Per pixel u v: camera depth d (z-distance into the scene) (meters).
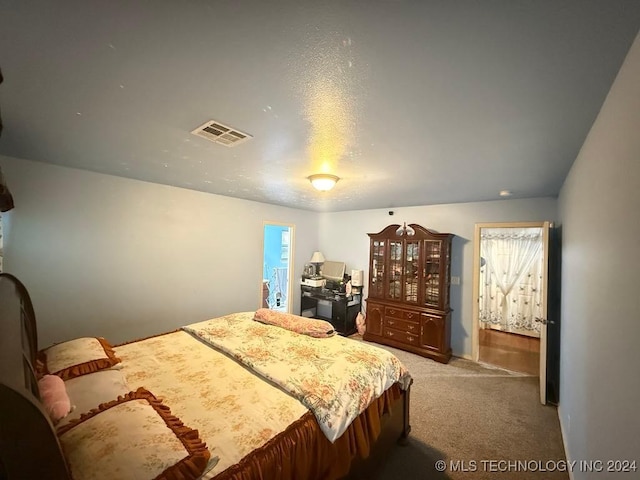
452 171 2.19
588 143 1.43
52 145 1.80
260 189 3.21
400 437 2.09
